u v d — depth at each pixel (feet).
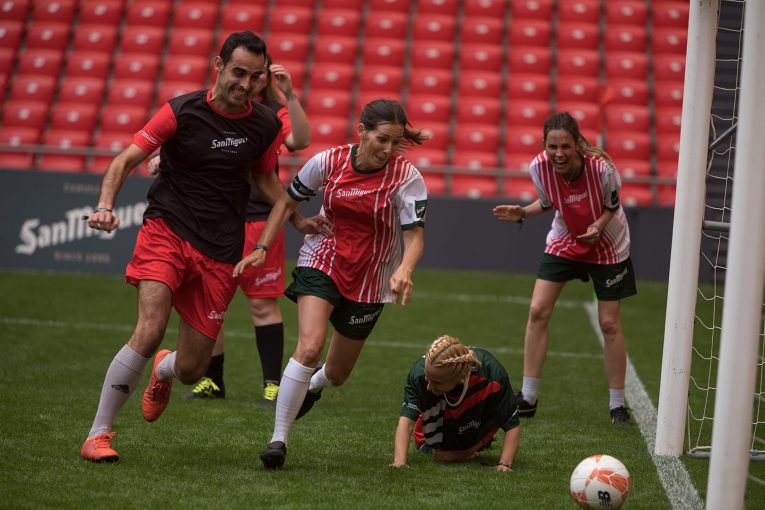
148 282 53.52
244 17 198.70
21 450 56.39
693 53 58.23
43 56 189.57
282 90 70.18
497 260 147.54
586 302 132.26
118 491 48.98
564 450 61.87
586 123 178.40
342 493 50.08
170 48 193.16
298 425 67.05
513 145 172.96
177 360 55.93
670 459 59.57
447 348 51.90
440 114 180.34
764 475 57.62
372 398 77.56
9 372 80.84
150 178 139.85
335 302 55.62
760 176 43.62
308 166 54.90
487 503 48.93
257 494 49.39
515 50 192.44
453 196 147.54
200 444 60.18
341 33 198.08
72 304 117.08
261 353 74.74
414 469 55.47
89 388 75.87
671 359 60.44
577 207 69.72
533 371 72.13
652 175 171.94
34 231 140.56
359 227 55.06
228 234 55.62
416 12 204.64
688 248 59.31
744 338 44.01
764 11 43.32
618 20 200.54
